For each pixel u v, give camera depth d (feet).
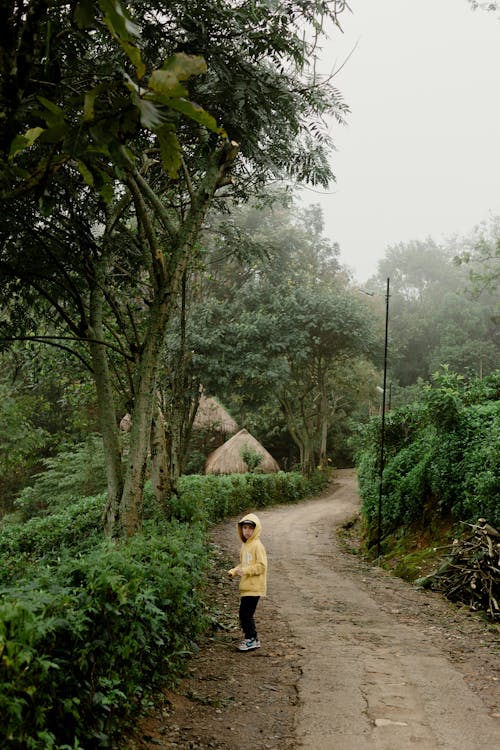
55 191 27.58
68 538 49.06
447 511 47.16
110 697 12.75
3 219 27.50
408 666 20.84
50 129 8.76
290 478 110.01
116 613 13.29
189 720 15.70
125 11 7.77
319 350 119.75
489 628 27.35
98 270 34.09
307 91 29.22
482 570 33.37
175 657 19.48
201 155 33.06
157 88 7.84
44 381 63.67
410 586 39.01
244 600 22.74
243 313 105.50
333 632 25.84
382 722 15.75
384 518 58.70
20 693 10.07
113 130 8.75
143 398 29.27
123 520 28.86
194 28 25.23
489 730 15.42
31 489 92.94
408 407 63.87
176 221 48.47
